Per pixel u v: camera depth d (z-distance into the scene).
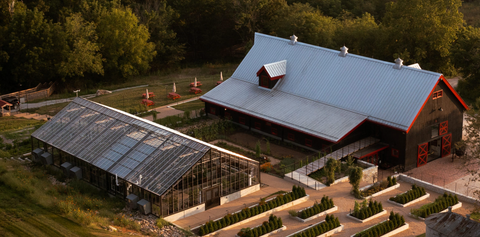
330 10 127.19
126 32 102.25
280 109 63.34
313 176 52.72
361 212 43.88
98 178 48.69
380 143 57.38
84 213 41.12
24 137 64.75
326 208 45.16
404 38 90.56
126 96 84.25
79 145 52.19
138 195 44.59
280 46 72.06
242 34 122.19
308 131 57.84
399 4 90.00
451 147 60.50
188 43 125.19
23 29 93.81
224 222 41.75
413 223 43.72
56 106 81.56
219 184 46.53
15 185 46.00
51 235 38.06
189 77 102.75
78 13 97.62
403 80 58.19
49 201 43.50
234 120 69.19
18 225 39.34
